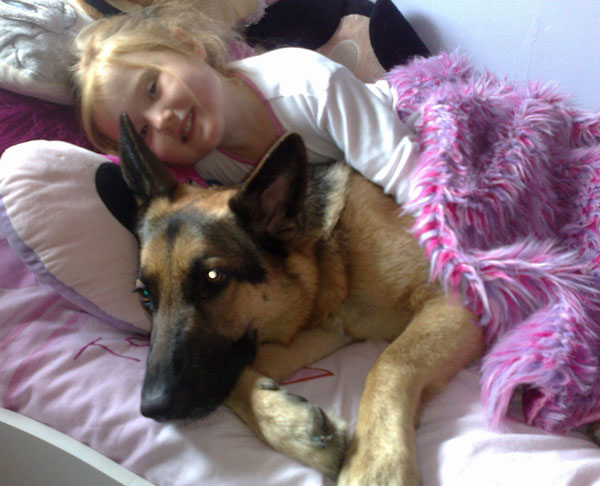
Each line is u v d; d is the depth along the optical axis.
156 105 2.02
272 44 3.10
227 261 1.60
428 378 1.56
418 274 1.76
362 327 1.89
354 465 1.31
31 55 2.16
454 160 1.81
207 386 1.51
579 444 1.47
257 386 1.53
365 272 1.81
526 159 1.86
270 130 2.25
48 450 1.57
